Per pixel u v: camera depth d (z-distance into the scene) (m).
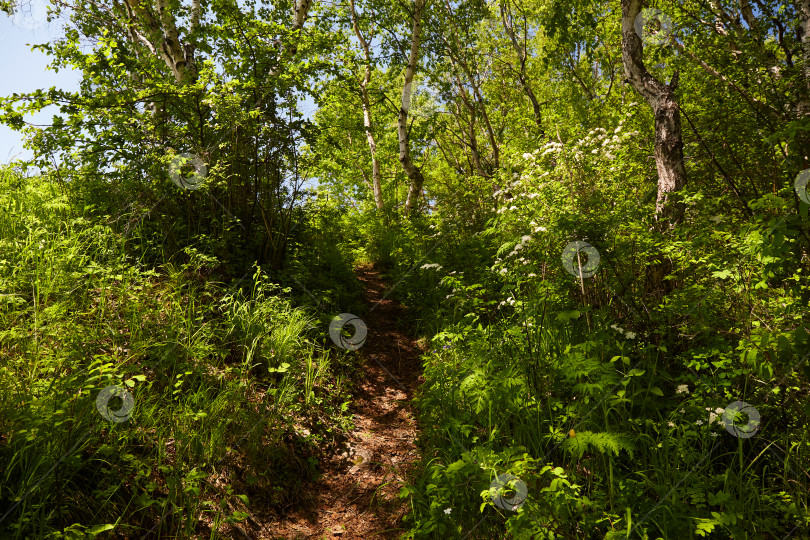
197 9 8.20
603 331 3.61
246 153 6.00
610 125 9.48
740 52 5.54
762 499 2.50
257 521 2.93
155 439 2.99
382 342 5.99
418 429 4.09
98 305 3.88
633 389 3.24
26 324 3.32
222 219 5.75
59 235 4.39
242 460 3.22
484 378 3.34
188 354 3.65
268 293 5.49
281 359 4.30
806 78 4.54
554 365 3.33
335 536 2.98
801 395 2.82
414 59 11.40
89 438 2.56
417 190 12.53
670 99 5.01
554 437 3.02
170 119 5.80
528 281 4.34
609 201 5.64
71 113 5.23
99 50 5.71
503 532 2.64
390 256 10.04
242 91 5.88
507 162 9.16
